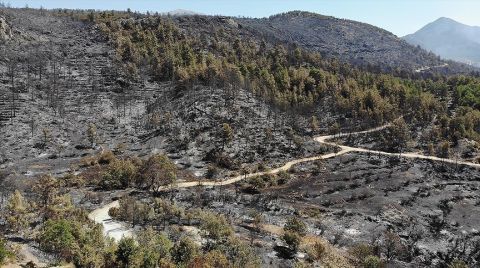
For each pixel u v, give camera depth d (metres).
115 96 182.75
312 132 173.12
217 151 136.75
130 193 99.88
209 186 112.12
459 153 156.25
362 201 111.25
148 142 145.12
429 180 132.00
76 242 54.50
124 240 52.62
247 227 85.56
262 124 161.50
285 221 92.56
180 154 135.12
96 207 88.62
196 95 175.88
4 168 109.38
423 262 83.62
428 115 188.88
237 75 191.12
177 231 74.31
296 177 125.25
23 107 151.25
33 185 85.88
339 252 79.38
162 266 51.53
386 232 90.62
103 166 120.88
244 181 118.00
